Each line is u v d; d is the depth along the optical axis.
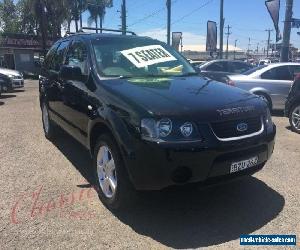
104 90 4.65
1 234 3.98
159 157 3.80
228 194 4.96
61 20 44.16
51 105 7.02
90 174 5.73
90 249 3.72
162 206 4.61
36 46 43.06
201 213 4.45
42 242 3.84
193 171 3.88
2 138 7.98
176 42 33.94
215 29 34.62
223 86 4.99
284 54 20.58
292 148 7.26
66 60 6.29
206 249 3.72
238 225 4.18
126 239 3.90
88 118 4.90
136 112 3.99
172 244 3.81
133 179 3.99
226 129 4.02
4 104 13.83
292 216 4.37
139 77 5.13
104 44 5.61
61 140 7.71
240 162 4.11
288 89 11.40
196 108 4.01
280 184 5.32
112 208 4.48
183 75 5.51
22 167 6.06
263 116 4.46
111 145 4.28
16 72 20.12
